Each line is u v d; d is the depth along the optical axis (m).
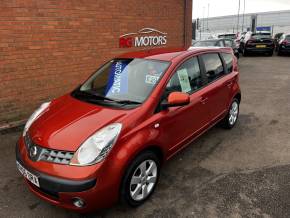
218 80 4.75
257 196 3.43
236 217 3.09
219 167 4.12
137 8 7.68
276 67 13.27
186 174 3.94
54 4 5.98
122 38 7.48
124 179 2.98
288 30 41.97
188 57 4.09
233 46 14.41
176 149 3.80
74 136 2.93
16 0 5.43
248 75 11.37
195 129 4.18
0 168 4.14
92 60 6.94
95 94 3.75
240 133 5.32
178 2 8.81
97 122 3.06
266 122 5.89
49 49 6.09
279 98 7.69
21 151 3.19
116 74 3.97
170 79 3.66
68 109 3.46
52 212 3.22
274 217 3.08
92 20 6.73
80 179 2.71
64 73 6.46
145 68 3.83
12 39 5.52
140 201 3.26
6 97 5.64
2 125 5.57
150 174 3.37
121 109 3.27
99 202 2.83
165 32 8.64
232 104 5.38
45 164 2.86
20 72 5.74
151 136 3.20
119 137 2.92
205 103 4.28
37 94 6.09
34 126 3.34
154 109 3.35
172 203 3.33
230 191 3.54
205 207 3.25
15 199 3.46
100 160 2.78
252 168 4.09
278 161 4.28
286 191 3.52
